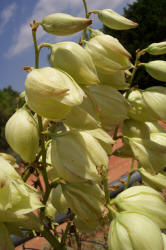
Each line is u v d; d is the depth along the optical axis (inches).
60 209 11.7
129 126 11.7
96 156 8.3
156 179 12.3
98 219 9.1
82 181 8.1
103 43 9.9
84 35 11.3
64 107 7.8
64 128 10.6
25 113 8.8
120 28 11.3
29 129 8.5
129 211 9.2
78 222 11.7
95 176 8.0
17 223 8.3
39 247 27.7
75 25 8.3
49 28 8.4
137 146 11.0
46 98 7.6
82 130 9.0
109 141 9.5
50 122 10.8
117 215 9.1
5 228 8.2
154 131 13.1
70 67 8.6
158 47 11.5
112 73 10.2
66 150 8.3
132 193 9.8
